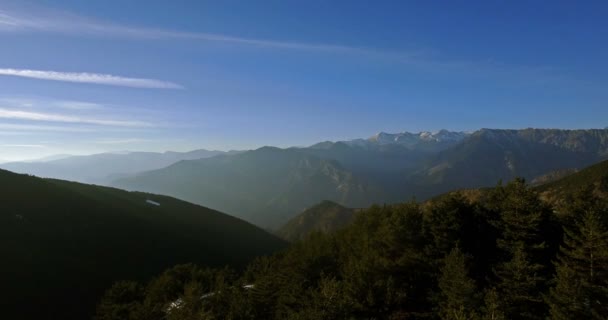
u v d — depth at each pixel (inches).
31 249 3508.9
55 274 3213.6
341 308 1185.4
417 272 1551.4
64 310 2817.4
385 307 1270.9
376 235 2006.6
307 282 1790.1
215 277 3019.2
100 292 3250.5
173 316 1558.8
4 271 2947.8
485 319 1010.7
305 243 3112.7
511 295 1245.7
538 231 1521.9
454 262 1309.1
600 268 1233.4
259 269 2992.1
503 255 1544.0
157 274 4069.9
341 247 2429.9
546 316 1179.3
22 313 2596.0
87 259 3779.5
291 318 1213.7
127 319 2197.3
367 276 1411.2
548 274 1416.1
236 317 1520.7
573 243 1321.4
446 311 1205.7
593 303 1116.5
